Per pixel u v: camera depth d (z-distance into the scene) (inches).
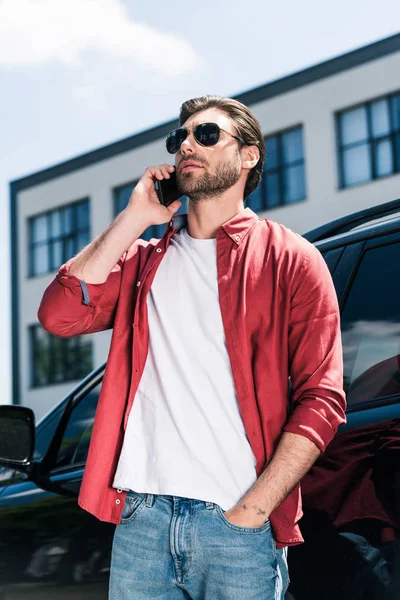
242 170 99.7
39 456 133.0
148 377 92.4
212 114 97.8
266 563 85.5
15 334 1334.9
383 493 86.1
